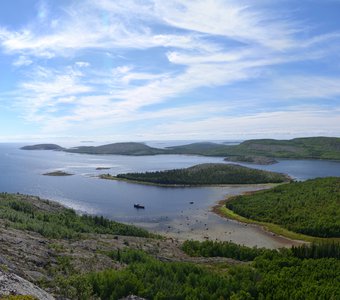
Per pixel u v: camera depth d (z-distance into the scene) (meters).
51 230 80.56
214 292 48.34
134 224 133.88
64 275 41.19
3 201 119.88
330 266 69.19
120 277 42.56
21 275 32.25
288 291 52.69
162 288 44.16
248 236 118.00
